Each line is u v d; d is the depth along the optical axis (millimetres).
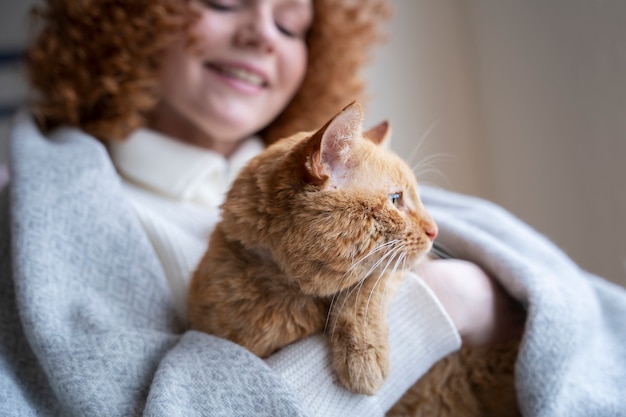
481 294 779
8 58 1753
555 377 694
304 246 615
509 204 1565
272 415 551
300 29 1232
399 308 695
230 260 693
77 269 718
